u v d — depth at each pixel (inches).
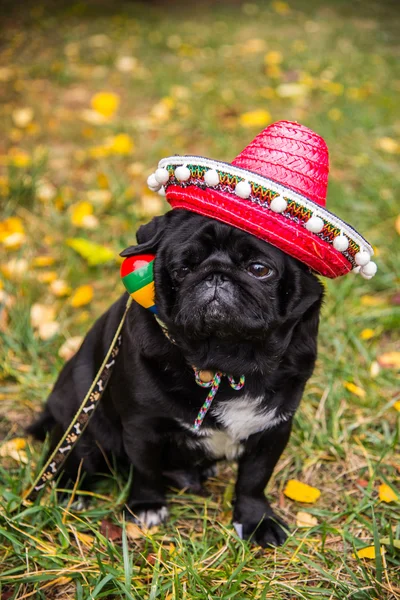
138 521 42.0
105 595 35.9
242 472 41.5
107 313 44.1
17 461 45.9
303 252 34.3
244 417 38.7
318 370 53.3
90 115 88.0
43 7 142.3
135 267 36.4
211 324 34.5
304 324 38.1
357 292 60.3
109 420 43.3
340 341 55.4
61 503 44.1
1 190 70.7
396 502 42.7
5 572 36.9
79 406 43.6
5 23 130.3
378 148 84.0
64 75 103.2
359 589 36.4
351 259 35.9
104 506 43.3
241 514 41.9
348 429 48.1
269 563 39.1
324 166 36.0
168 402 38.1
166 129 87.9
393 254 63.4
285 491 43.6
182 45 121.7
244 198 33.3
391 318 57.2
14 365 53.7
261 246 34.5
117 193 71.1
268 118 87.0
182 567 37.6
